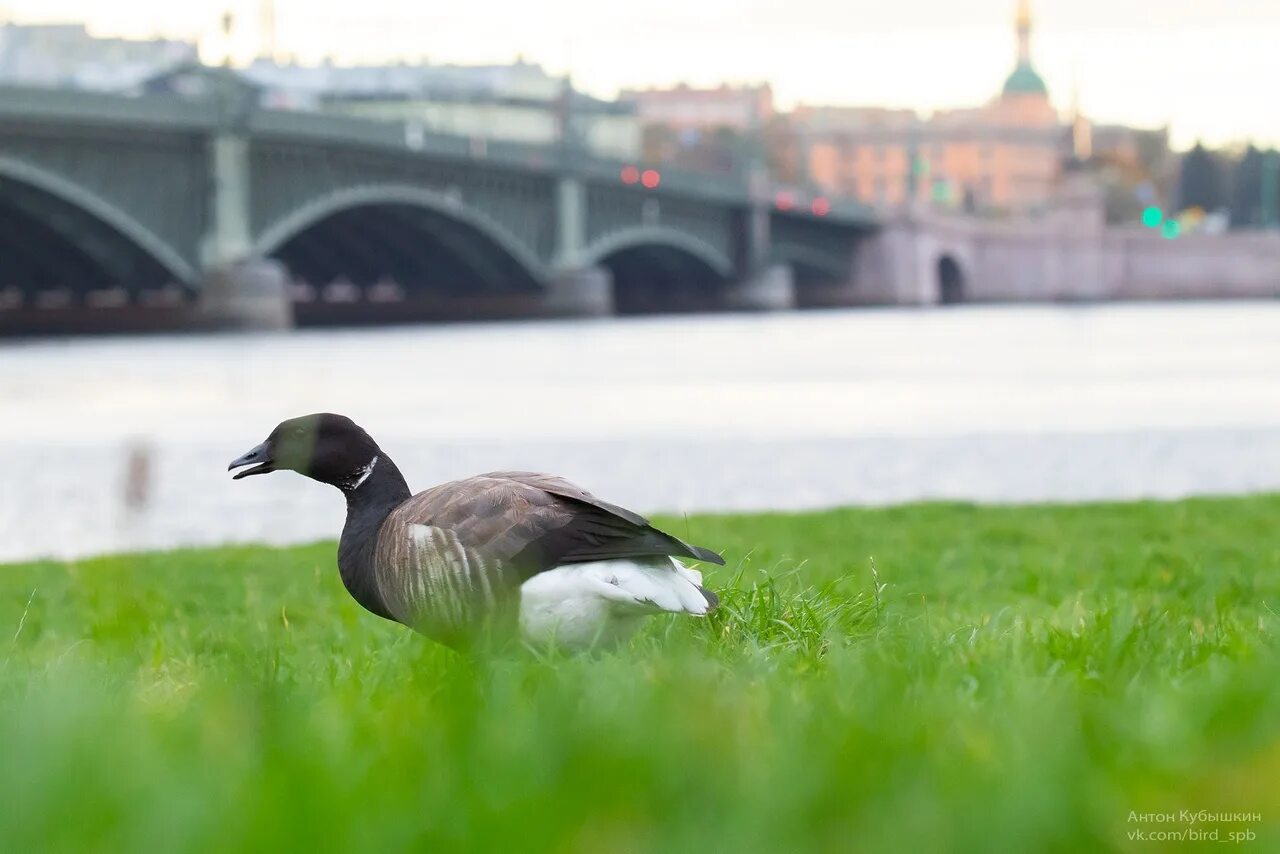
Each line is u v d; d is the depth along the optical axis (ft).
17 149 222.48
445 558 18.24
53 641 30.81
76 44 580.30
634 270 418.92
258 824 7.80
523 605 17.88
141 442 31.60
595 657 18.26
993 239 517.96
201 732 10.93
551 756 9.63
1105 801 7.92
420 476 82.28
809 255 451.53
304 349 236.84
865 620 21.72
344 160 276.00
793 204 419.74
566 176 328.29
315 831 7.76
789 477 83.76
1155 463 90.63
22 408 128.77
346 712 13.14
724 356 218.18
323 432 20.62
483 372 180.86
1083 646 18.43
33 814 8.25
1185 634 20.51
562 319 335.26
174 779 8.87
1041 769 8.65
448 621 18.48
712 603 18.19
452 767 9.57
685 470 86.84
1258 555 44.86
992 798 8.02
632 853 7.50
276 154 262.67
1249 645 18.44
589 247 343.05
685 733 10.18
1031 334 291.99
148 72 472.85
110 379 167.02
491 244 322.75
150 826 7.86
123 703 14.46
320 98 535.60
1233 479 82.89
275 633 28.50
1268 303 525.34
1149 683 15.38
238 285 260.42
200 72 399.24
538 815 7.95
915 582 37.96
